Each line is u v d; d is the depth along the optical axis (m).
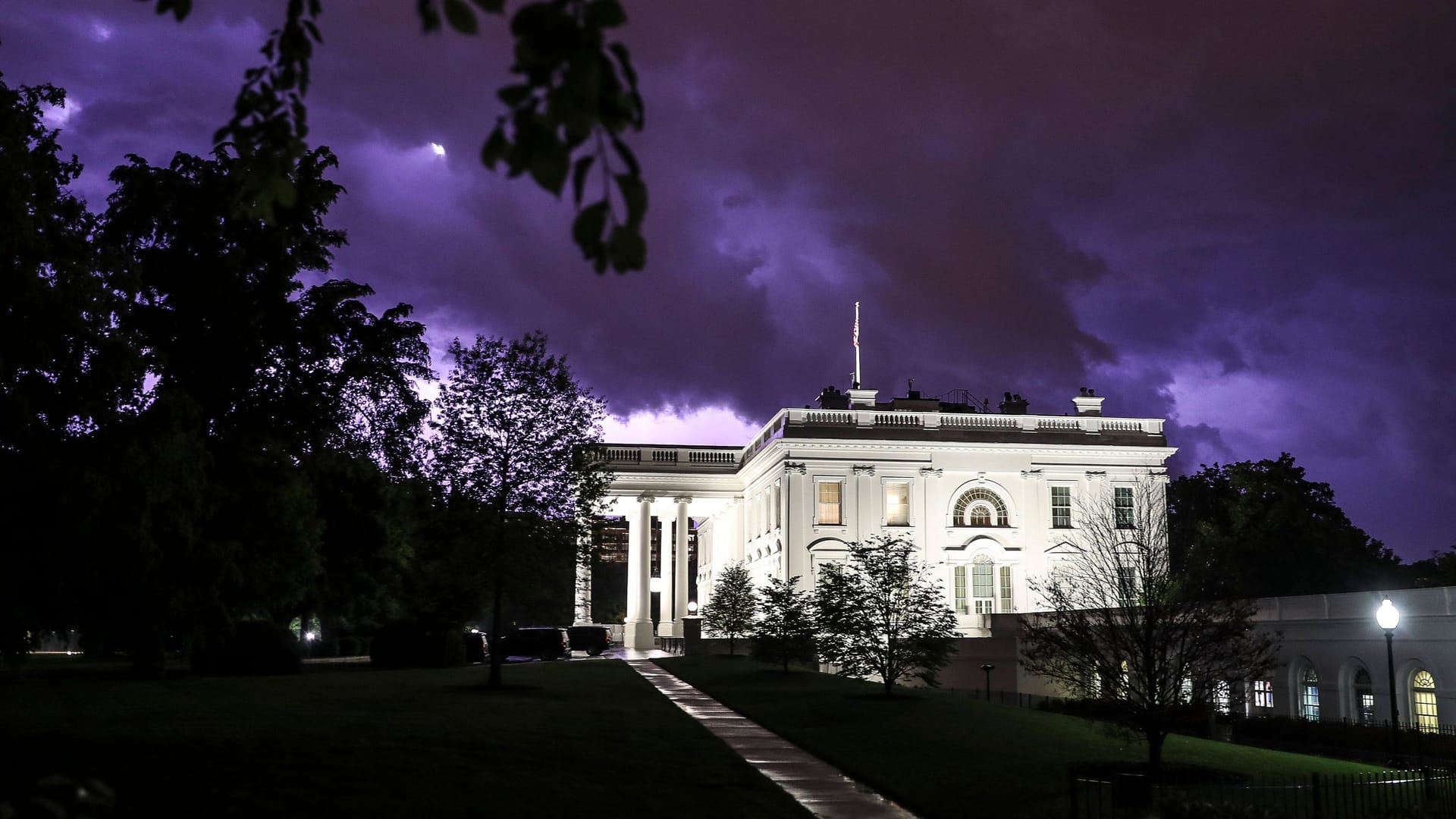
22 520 30.97
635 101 4.31
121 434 33.09
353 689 38.28
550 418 41.28
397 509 59.62
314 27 6.53
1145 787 19.50
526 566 39.72
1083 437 75.56
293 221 48.03
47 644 85.12
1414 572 83.81
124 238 46.28
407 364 50.94
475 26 4.18
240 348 46.88
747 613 64.81
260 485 45.28
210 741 23.97
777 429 77.19
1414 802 22.39
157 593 36.06
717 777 22.84
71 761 21.42
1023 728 30.45
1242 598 34.66
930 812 20.22
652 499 87.94
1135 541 34.38
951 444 73.88
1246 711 45.72
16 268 29.95
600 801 19.95
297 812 18.11
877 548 41.41
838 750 26.66
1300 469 77.12
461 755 23.38
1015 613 57.88
